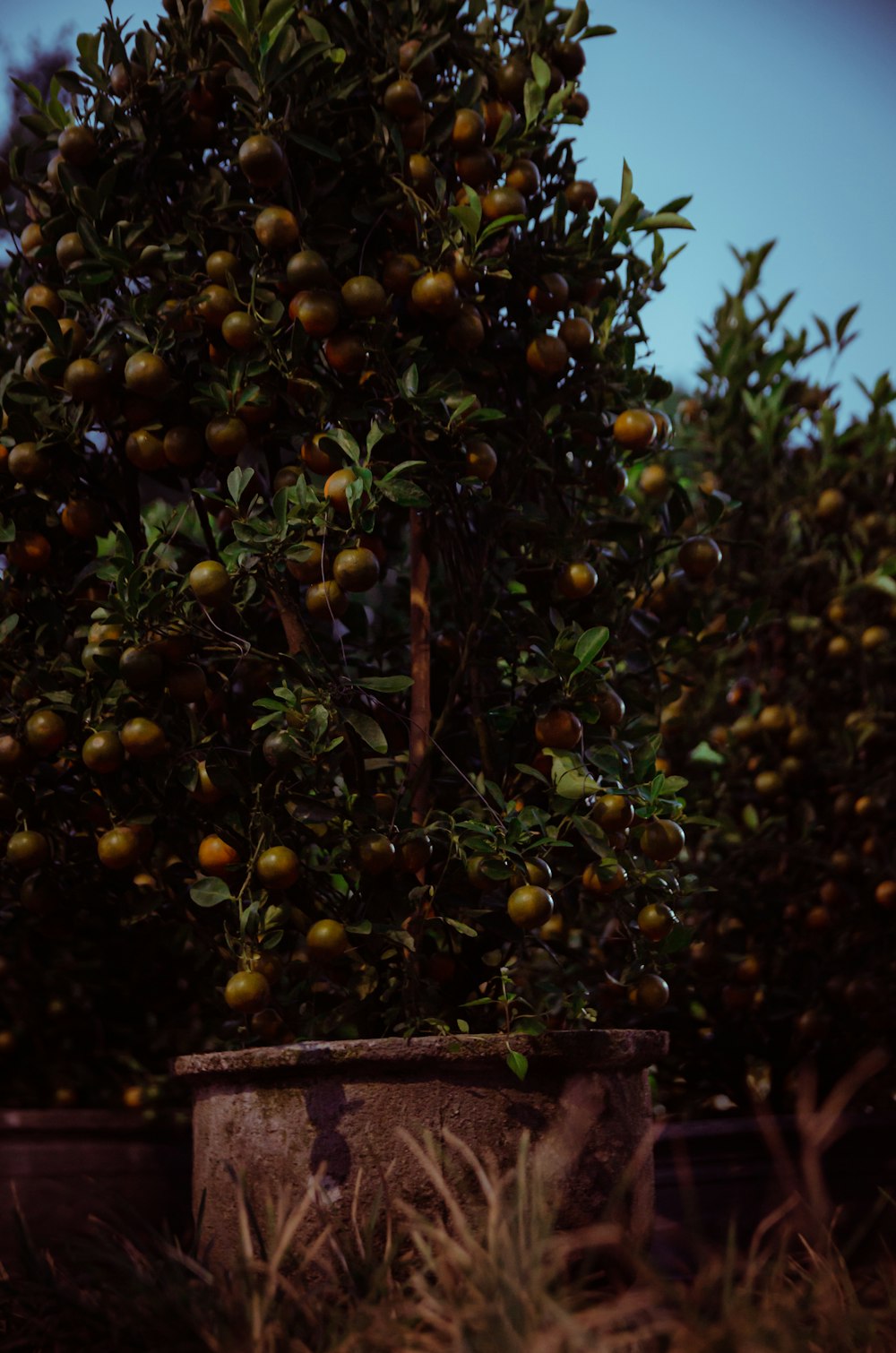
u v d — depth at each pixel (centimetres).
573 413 212
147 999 301
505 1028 186
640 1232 180
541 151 222
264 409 197
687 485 331
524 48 223
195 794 202
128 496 217
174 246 204
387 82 207
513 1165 171
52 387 203
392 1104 172
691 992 287
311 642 198
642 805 194
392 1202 168
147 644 190
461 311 202
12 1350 166
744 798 301
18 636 208
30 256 218
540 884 186
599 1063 179
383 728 224
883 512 323
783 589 320
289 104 195
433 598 252
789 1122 247
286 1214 171
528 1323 129
